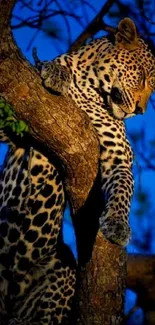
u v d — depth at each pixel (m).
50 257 13.23
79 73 13.68
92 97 13.57
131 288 14.51
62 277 13.29
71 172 11.81
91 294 11.41
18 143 12.74
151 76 14.27
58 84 11.10
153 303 14.25
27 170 12.71
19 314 13.19
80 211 12.01
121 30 14.10
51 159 12.61
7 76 10.74
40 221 12.92
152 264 14.39
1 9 10.09
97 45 14.05
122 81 13.86
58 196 12.88
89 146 11.66
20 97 10.96
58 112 11.26
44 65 11.91
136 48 14.14
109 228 11.20
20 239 12.94
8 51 10.55
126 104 13.84
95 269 11.35
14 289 13.13
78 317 11.55
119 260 11.37
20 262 13.05
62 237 13.39
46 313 13.24
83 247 11.94
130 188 12.50
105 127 13.20
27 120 11.27
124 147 13.10
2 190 13.09
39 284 13.23
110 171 12.85
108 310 11.41
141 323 14.45
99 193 12.20
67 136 11.46
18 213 12.88
